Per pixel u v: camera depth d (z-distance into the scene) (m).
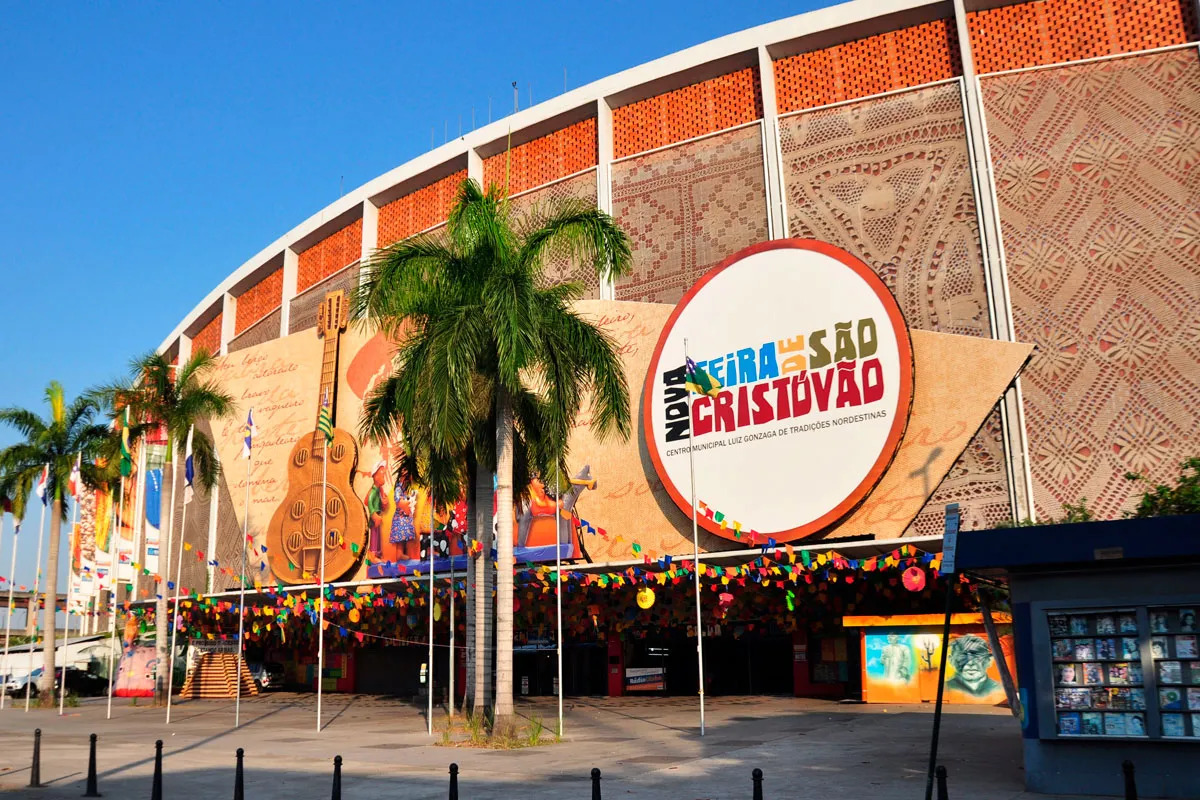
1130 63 32.28
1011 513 30.25
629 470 37.12
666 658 41.72
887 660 31.08
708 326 35.69
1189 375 29.41
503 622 23.41
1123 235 31.09
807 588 34.41
